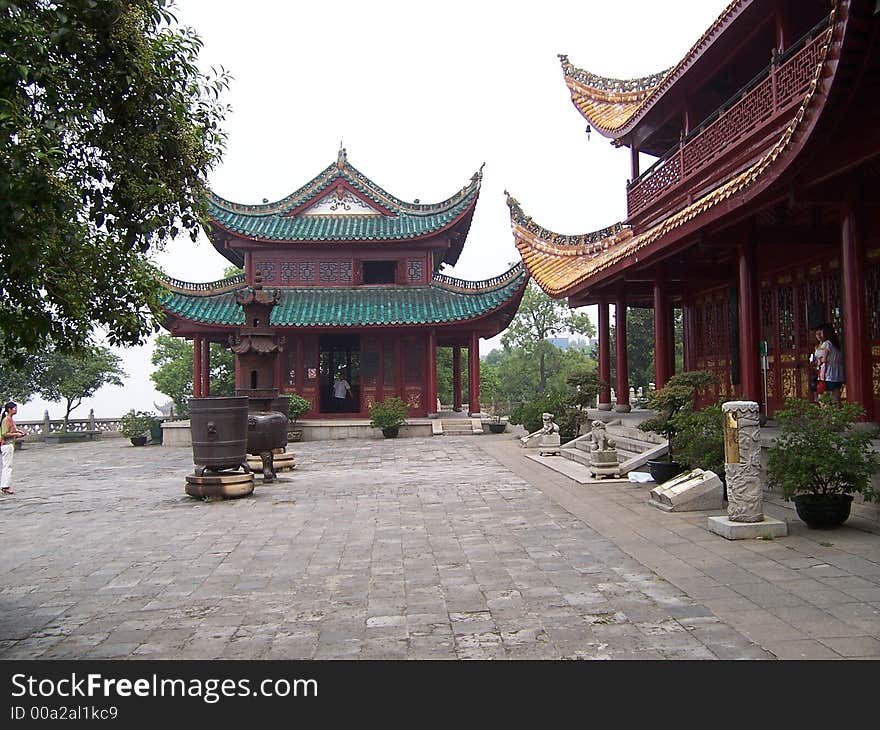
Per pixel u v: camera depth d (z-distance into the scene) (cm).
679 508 1062
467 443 2611
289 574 800
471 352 3200
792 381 1623
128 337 598
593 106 2420
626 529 971
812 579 683
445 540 956
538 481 1510
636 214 2103
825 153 969
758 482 882
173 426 3112
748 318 1323
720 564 756
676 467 1280
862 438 872
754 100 1429
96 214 561
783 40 1376
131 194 560
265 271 3253
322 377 3519
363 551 904
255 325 1686
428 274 3272
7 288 497
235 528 1088
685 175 1762
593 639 557
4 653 573
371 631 598
